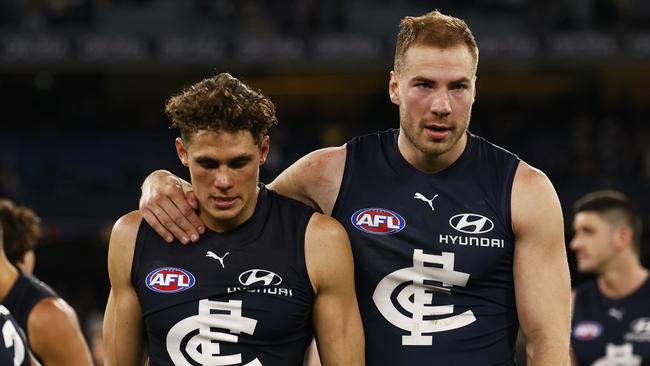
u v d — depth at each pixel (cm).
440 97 518
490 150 573
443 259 550
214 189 507
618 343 938
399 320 555
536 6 2772
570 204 2617
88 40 2498
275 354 534
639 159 2795
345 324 543
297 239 540
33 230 763
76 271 2670
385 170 573
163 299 535
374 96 3372
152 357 546
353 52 2508
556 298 546
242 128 501
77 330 696
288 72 3278
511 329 564
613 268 947
